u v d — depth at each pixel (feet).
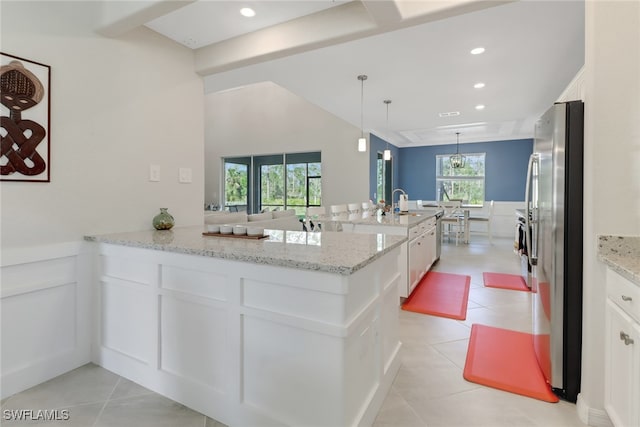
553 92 15.31
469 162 29.37
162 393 6.18
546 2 8.17
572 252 5.82
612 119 5.25
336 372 4.51
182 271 5.85
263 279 4.96
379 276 5.72
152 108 8.38
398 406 5.89
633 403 4.32
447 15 6.51
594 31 5.30
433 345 8.21
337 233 7.52
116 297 6.86
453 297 11.85
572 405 5.92
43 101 6.45
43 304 6.61
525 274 13.65
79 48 6.98
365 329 5.26
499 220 28.12
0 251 5.99
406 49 10.89
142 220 8.19
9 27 6.00
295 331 4.80
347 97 16.35
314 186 26.89
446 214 26.04
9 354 6.17
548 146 6.28
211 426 5.41
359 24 7.22
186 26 8.20
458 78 13.56
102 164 7.40
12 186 6.11
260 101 28.99
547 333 6.41
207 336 5.63
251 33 8.48
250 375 5.22
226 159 30.99
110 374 6.88
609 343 5.12
